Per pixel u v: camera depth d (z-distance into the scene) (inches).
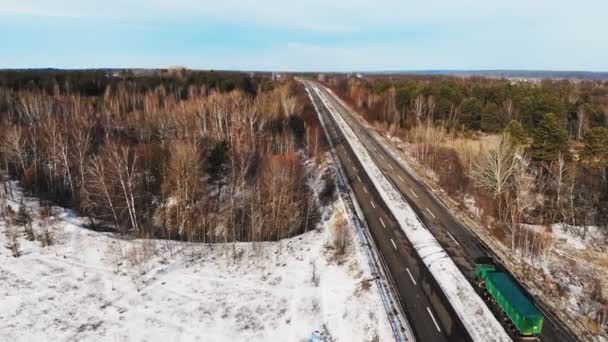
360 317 1334.9
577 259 1692.9
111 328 1343.5
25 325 1337.4
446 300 1391.5
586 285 1499.8
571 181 2229.3
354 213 2071.9
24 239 1844.2
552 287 1456.7
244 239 2018.9
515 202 2026.3
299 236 1967.3
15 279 1558.8
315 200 2309.3
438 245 1760.6
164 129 3078.2
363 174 2645.2
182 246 1886.1
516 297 1232.8
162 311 1430.9
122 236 1972.2
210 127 3319.4
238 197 2298.2
